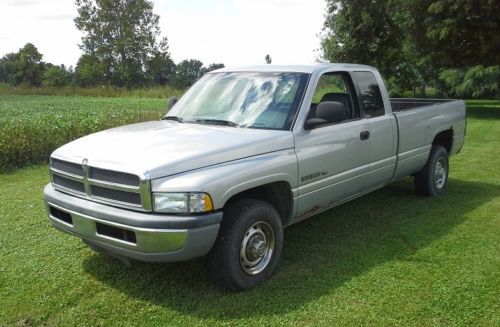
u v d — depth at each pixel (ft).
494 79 130.62
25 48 256.11
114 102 94.02
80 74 224.33
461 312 11.66
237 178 12.12
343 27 85.25
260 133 13.74
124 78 214.69
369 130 17.02
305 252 15.64
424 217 19.24
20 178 28.04
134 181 11.38
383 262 14.74
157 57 221.25
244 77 16.42
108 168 11.78
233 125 14.78
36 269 14.52
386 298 12.41
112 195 11.94
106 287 13.29
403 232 17.48
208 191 11.43
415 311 11.74
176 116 16.51
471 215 19.38
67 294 12.90
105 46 215.10
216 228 11.68
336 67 16.55
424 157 20.99
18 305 12.33
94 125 37.70
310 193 14.67
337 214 19.77
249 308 12.03
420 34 75.41
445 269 14.12
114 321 11.57
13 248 16.28
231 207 12.55
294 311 11.85
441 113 22.06
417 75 130.52
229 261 12.26
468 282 13.24
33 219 19.56
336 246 16.17
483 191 23.39
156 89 141.79
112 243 11.89
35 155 32.14
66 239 17.07
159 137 13.44
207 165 11.98
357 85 17.21
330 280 13.52
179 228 11.14
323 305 12.11
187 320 11.56
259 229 13.09
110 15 213.66
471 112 73.51
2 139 30.32
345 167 16.02
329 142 15.17
